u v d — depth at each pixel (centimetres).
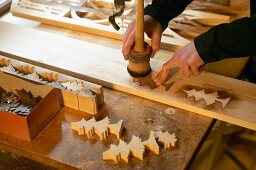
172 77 105
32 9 140
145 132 91
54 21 134
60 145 89
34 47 118
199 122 94
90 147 88
